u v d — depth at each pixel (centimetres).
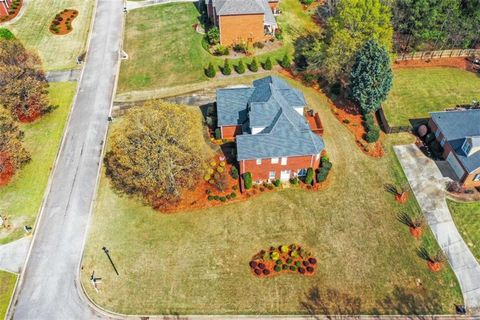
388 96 6531
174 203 4975
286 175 5225
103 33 7862
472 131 5338
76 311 4081
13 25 8038
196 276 4325
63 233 4734
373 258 4478
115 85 6775
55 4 8669
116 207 4978
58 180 5316
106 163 5528
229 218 4834
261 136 4984
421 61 7281
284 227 4753
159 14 8381
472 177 5053
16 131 5400
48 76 6894
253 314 4050
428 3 6888
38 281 4316
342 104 6381
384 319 4022
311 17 8331
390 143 5766
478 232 4722
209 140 5709
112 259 4475
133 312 4062
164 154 4522
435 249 4566
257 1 7175
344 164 5453
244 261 4444
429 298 4172
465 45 7288
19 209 4981
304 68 7025
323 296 4175
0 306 4122
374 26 6153
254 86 5881
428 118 6141
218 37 7356
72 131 5975
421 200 5038
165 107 5047
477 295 4194
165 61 7194
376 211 4922
